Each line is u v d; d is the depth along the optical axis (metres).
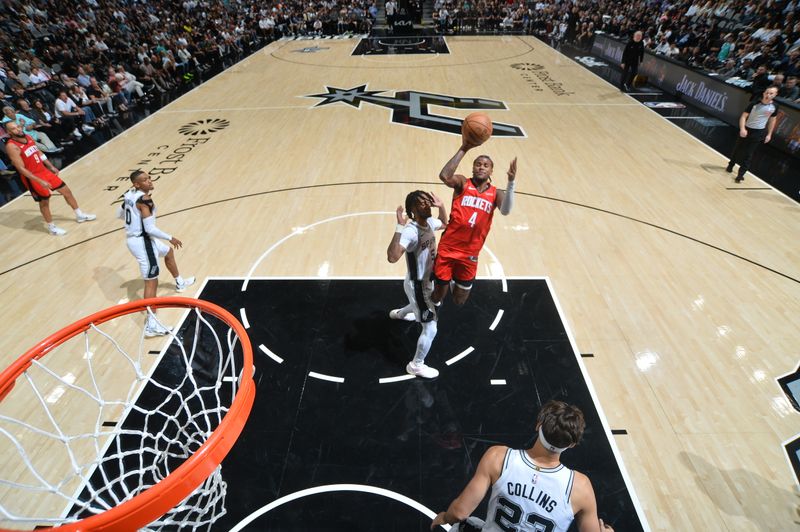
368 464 3.43
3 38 11.95
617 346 4.43
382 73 14.23
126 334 4.61
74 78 11.16
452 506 2.09
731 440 3.58
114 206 6.95
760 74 8.62
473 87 12.56
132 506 1.74
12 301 5.09
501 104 11.17
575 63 14.95
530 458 1.97
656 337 4.54
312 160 8.35
